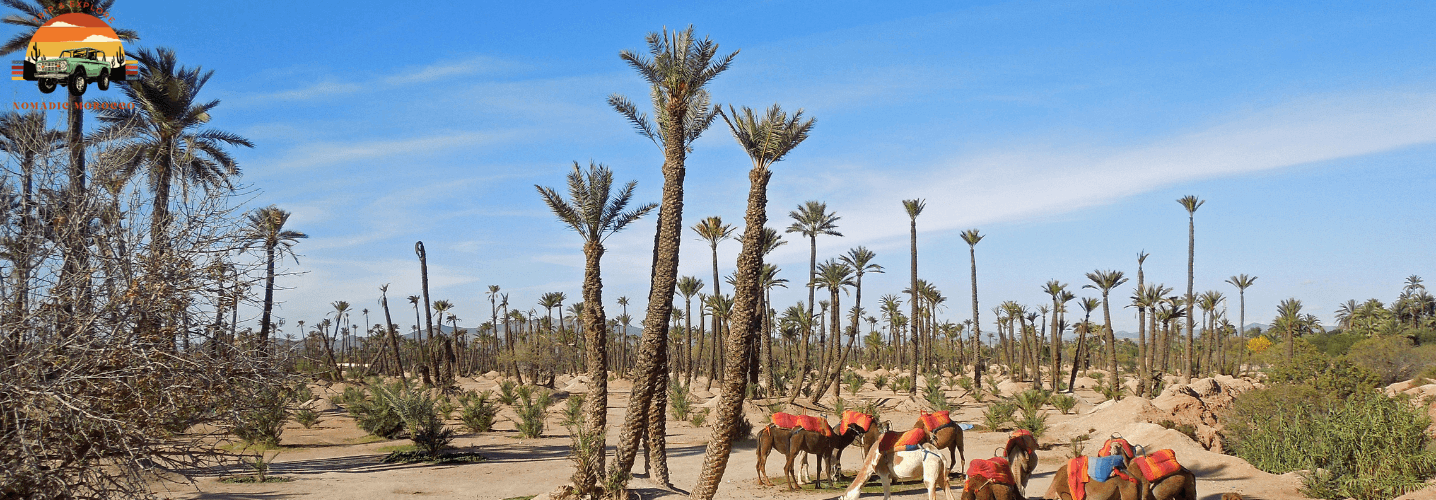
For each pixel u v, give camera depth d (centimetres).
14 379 746
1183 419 2562
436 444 2377
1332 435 1655
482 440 2942
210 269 860
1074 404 4056
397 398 2705
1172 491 1204
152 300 820
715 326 5459
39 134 830
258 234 909
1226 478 1733
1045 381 6856
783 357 8225
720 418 1409
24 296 784
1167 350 8619
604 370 1631
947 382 6725
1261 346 9238
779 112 1408
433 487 1783
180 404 824
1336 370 2414
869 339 9606
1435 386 2491
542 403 4141
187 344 845
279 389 914
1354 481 1491
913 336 5394
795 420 1733
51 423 762
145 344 817
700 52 1566
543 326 9094
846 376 6400
